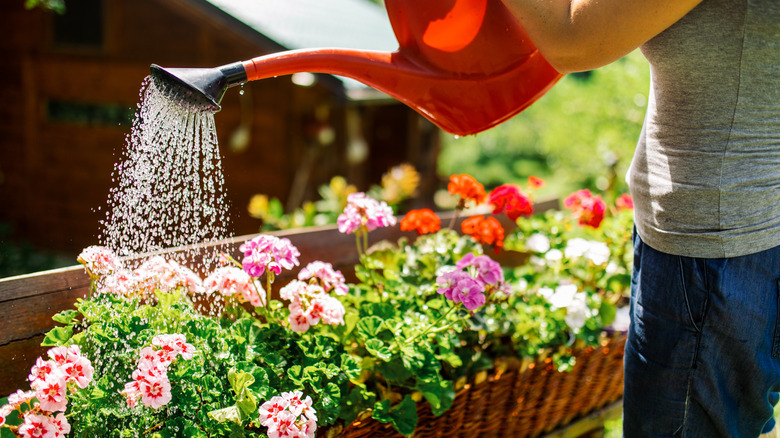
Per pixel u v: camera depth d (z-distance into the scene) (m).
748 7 1.06
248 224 6.57
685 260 1.20
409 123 8.50
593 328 2.00
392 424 1.53
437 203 8.45
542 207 2.78
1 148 6.75
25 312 1.42
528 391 1.89
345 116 6.86
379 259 1.96
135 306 1.46
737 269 1.17
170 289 1.52
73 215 6.80
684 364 1.23
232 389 1.38
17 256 5.65
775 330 1.20
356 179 7.00
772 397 1.39
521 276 2.22
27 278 1.43
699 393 1.23
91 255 1.42
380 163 8.91
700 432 1.27
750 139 1.13
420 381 1.58
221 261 1.61
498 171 14.11
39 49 6.55
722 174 1.14
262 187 6.54
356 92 5.25
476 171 14.12
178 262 1.62
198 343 1.42
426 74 1.34
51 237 6.84
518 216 2.25
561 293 1.95
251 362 1.43
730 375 1.23
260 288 1.64
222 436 1.35
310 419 1.32
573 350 1.95
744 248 1.16
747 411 1.27
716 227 1.16
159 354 1.30
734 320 1.17
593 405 2.16
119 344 1.39
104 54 6.49
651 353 1.26
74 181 6.74
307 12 7.32
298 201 6.48
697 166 1.16
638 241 1.31
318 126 6.36
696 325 1.20
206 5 5.09
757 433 1.31
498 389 1.80
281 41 5.00
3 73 6.63
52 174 6.75
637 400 1.31
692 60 1.12
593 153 8.69
